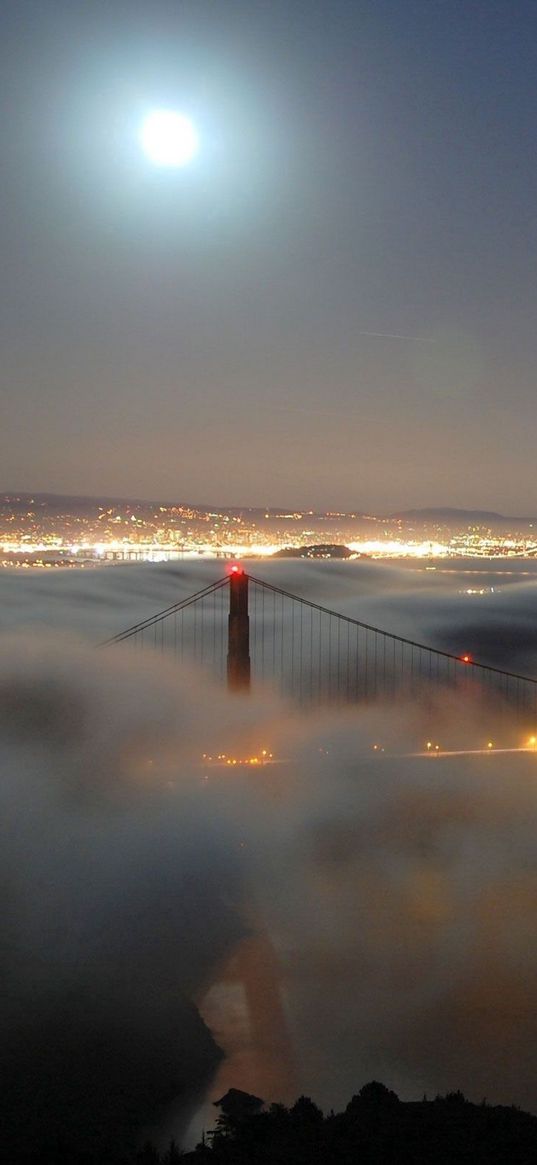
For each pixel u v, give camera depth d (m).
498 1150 11.63
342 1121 12.95
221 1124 14.61
